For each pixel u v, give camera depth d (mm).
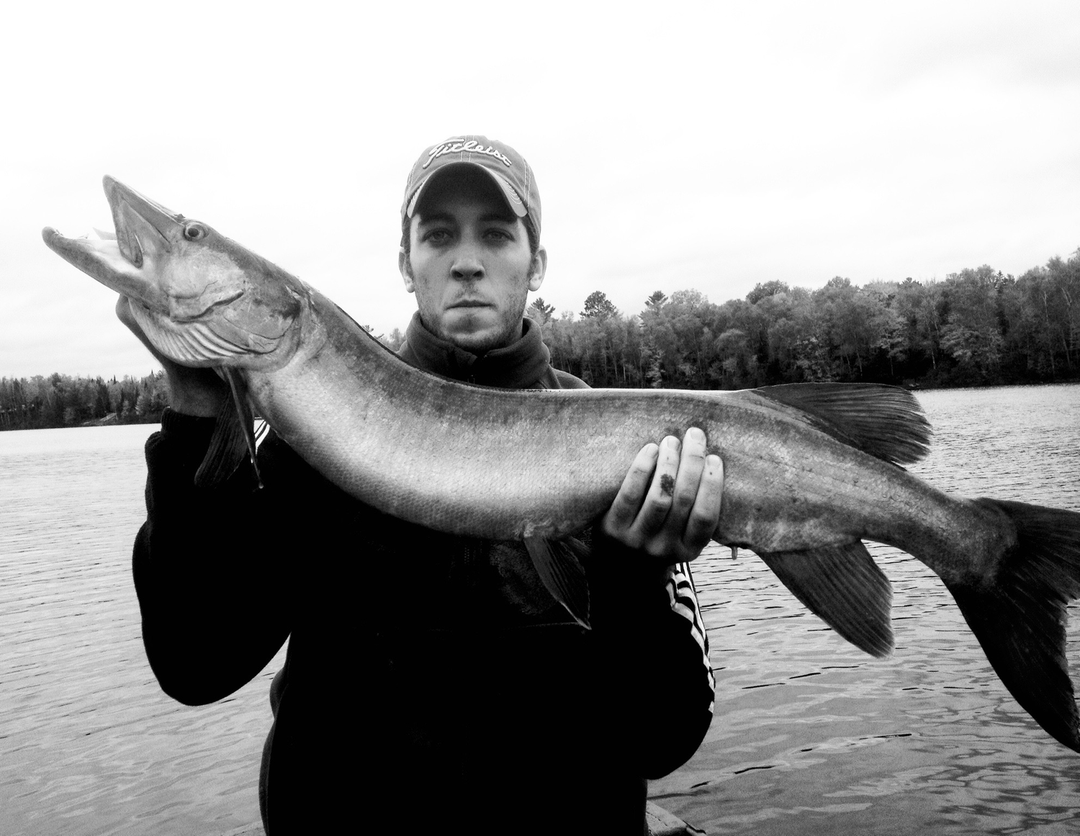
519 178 1013
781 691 2119
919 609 2783
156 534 775
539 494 828
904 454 885
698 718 844
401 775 790
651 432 841
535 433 835
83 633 2932
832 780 1657
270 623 868
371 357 837
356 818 792
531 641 823
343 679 814
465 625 817
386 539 841
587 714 824
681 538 821
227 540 789
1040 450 6848
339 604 832
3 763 1903
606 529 821
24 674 2518
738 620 2773
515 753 801
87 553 4500
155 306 799
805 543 855
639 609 816
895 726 1874
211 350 798
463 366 937
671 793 1644
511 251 968
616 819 828
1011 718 1886
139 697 2307
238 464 793
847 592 854
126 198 808
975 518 869
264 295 806
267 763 848
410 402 832
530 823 797
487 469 824
